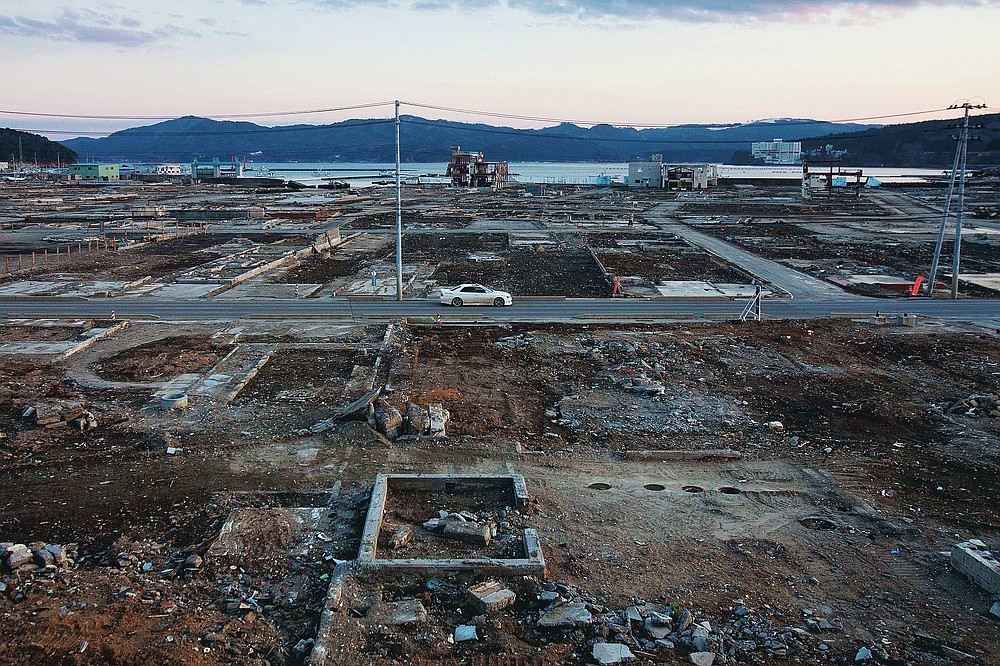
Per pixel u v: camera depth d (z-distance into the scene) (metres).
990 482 21.81
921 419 26.97
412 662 13.03
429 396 28.42
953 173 50.31
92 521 18.73
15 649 12.77
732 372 32.47
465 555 16.89
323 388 29.97
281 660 13.14
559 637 13.97
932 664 13.43
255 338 37.81
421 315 43.44
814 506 20.22
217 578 15.96
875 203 136.62
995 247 75.75
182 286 52.06
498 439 24.69
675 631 14.27
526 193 173.88
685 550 17.53
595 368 32.84
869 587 16.08
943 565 17.00
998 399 28.22
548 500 20.12
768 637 14.08
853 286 53.94
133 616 14.13
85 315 42.62
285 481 21.20
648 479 21.94
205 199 144.75
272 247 73.44
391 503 19.78
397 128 46.88
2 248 71.25
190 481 21.09
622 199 151.62
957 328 40.97
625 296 50.12
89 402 27.91
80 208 117.38
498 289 52.34
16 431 24.73
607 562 16.83
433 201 144.50
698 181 196.38
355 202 139.75
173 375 31.36
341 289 51.25
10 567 16.09
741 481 21.89
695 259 67.25
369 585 15.45
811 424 26.69
